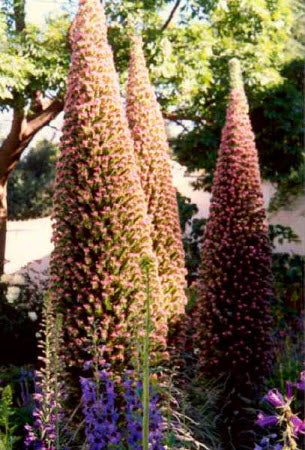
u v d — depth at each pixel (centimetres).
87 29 443
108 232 425
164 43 872
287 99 1068
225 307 522
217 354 521
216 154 1084
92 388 370
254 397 518
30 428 366
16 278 777
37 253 1470
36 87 891
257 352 521
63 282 430
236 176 532
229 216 528
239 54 1013
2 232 1123
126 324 422
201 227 1023
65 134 438
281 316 735
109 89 439
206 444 456
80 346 418
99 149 429
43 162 2278
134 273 429
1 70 803
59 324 352
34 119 1082
